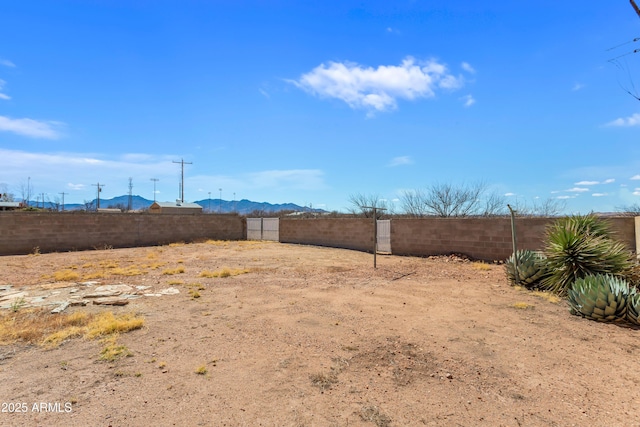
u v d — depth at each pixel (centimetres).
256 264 1227
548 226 952
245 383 345
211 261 1311
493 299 691
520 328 512
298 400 313
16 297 712
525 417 286
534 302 667
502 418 284
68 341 460
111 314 571
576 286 615
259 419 283
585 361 396
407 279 922
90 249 1816
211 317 575
